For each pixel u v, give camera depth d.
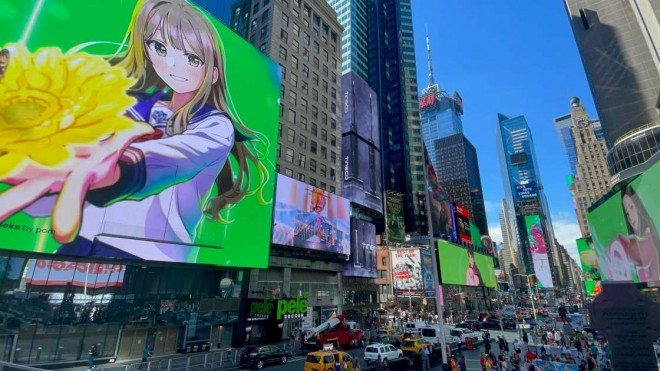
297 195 47.97
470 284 89.50
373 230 67.44
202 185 33.31
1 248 21.22
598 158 148.12
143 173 28.88
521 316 69.38
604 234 52.84
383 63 144.50
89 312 27.44
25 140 23.22
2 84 22.91
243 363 25.72
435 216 85.56
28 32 24.50
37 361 24.41
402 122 135.00
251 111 41.00
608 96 91.75
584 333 38.91
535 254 99.62
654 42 67.06
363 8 143.62
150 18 32.25
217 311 35.81
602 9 99.75
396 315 72.88
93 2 28.39
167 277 33.03
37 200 23.00
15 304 24.38
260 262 38.06
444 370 17.67
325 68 67.12
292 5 62.22
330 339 34.78
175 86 33.00
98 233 25.38
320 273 52.84
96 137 26.62
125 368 23.91
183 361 27.66
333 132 64.94
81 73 26.77
